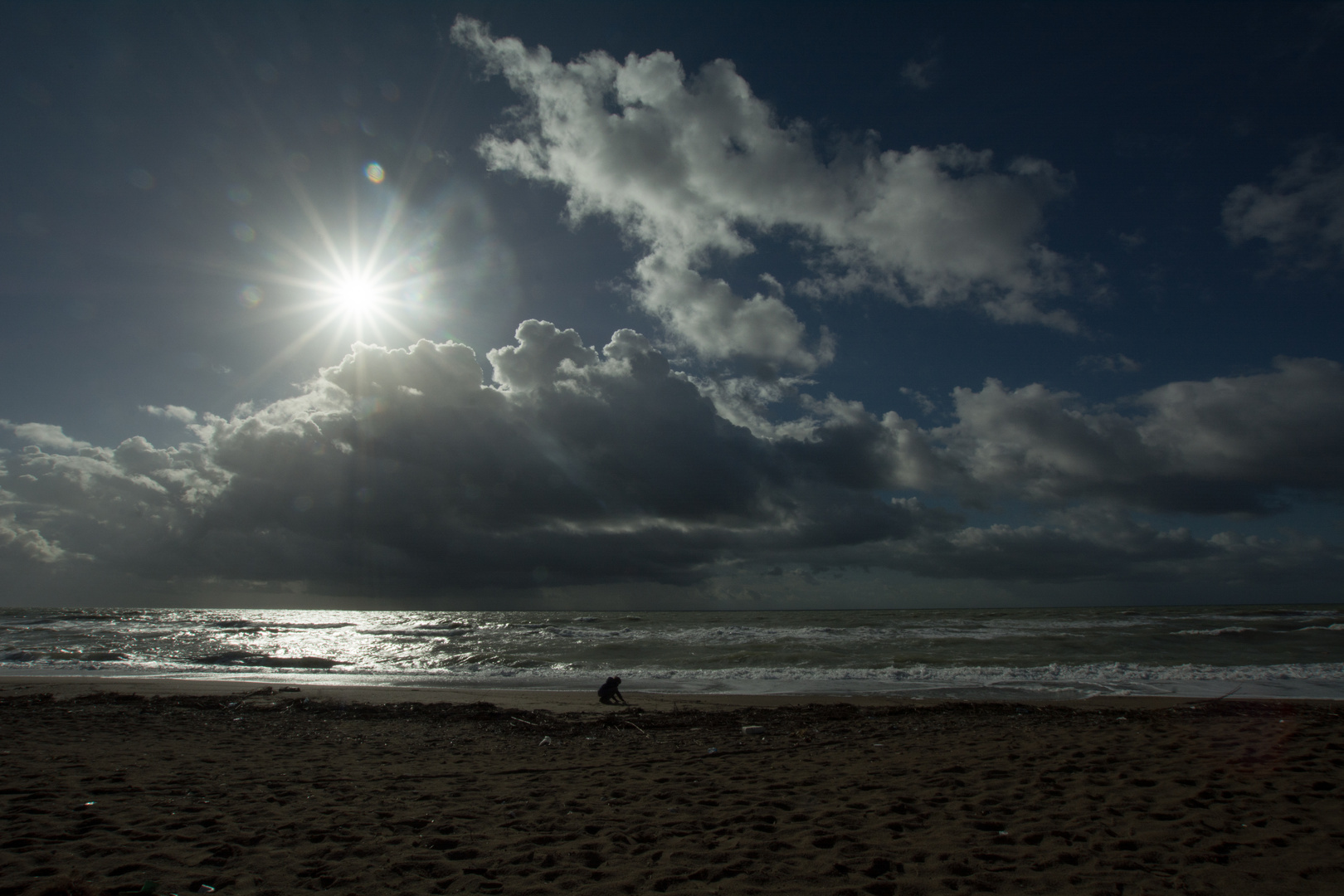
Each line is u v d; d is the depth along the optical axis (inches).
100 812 231.9
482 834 211.8
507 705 553.9
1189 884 163.5
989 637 1266.0
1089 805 234.4
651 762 332.2
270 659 1007.6
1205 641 1145.4
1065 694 622.8
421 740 399.9
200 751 353.7
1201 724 408.5
